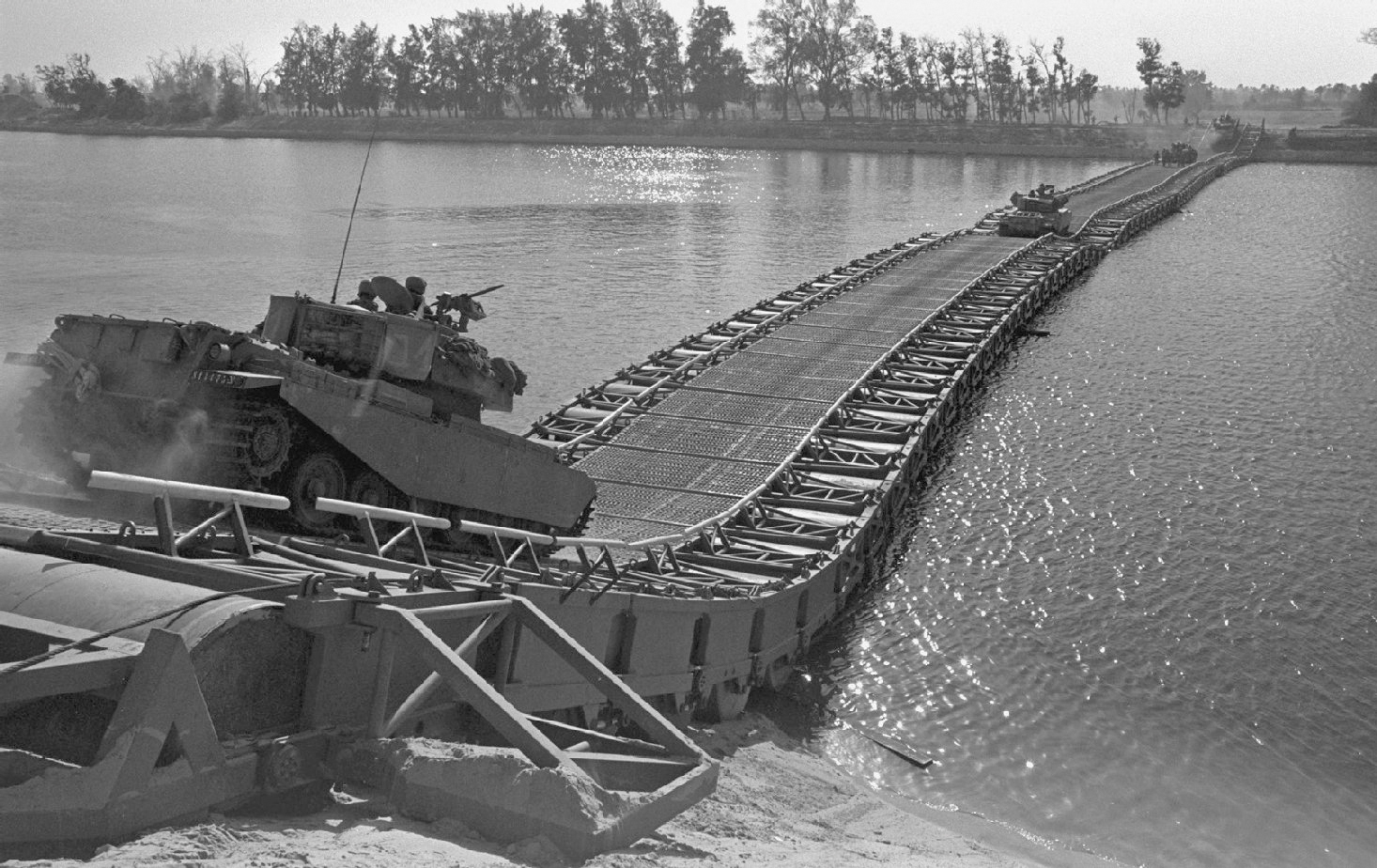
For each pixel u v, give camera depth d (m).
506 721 9.41
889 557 30.88
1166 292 71.75
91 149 164.62
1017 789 20.52
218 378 17.11
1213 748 22.19
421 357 20.30
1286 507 34.62
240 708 9.27
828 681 24.31
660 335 53.41
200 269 60.59
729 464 32.97
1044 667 24.98
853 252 82.00
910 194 127.44
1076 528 32.88
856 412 38.50
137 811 8.09
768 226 94.69
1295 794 20.84
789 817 15.84
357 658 9.99
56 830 7.73
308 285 57.66
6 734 9.23
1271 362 53.38
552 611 14.85
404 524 20.16
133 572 10.24
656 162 171.12
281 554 11.45
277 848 8.12
